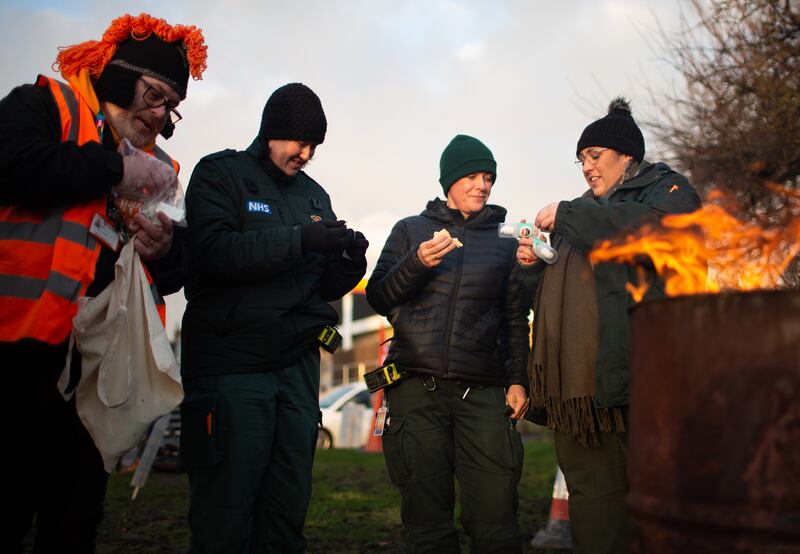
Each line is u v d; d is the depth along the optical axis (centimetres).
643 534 176
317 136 312
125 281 251
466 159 353
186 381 293
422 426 336
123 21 262
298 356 302
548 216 296
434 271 346
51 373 247
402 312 345
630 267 281
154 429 656
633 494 181
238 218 302
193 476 284
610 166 314
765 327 160
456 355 332
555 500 468
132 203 257
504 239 359
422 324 338
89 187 241
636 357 185
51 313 237
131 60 262
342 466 911
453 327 336
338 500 646
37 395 243
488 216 363
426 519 333
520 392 342
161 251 267
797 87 652
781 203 638
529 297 332
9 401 238
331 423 1384
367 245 323
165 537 493
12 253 238
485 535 324
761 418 158
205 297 293
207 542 273
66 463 258
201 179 301
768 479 157
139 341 253
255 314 288
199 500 279
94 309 245
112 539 486
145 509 597
